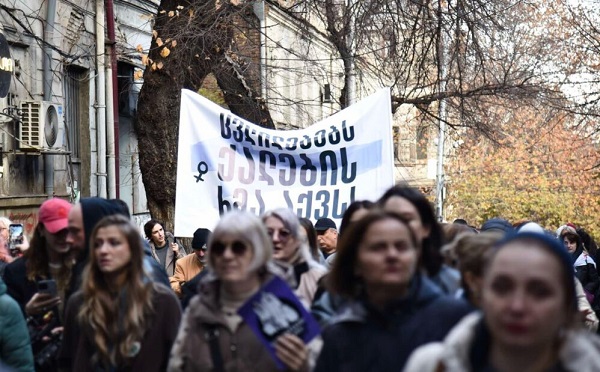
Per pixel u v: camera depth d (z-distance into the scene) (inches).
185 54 639.1
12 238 386.9
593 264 553.3
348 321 188.4
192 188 443.2
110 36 705.0
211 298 218.7
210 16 637.3
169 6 654.5
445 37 721.0
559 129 1672.0
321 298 244.8
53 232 279.1
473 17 695.1
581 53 1123.9
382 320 187.2
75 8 755.4
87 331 241.6
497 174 1803.6
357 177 438.9
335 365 187.5
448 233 308.5
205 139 442.9
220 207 441.1
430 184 1935.3
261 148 443.2
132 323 236.7
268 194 440.5
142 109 643.5
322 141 440.5
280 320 215.3
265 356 213.0
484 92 774.5
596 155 1370.6
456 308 186.9
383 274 187.9
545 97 835.4
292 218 285.3
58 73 719.7
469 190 1808.6
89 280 241.1
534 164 1790.1
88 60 792.9
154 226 534.3
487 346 138.6
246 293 218.4
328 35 799.7
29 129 623.5
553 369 136.3
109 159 706.2
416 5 691.4
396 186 238.8
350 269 195.3
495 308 134.5
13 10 626.2
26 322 279.6
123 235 238.5
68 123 759.1
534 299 133.4
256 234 217.2
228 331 216.1
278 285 221.1
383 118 439.5
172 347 232.7
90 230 269.7
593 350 136.9
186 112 444.8
